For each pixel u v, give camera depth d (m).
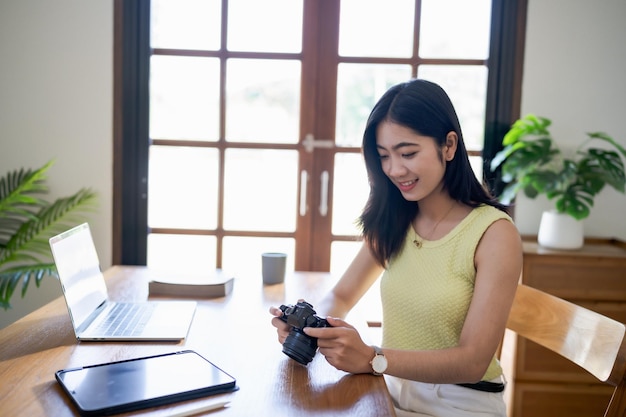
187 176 2.41
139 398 0.89
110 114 2.32
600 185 2.08
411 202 1.34
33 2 2.27
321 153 2.40
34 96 2.31
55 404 0.89
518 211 2.34
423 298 1.24
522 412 2.09
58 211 2.27
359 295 1.50
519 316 1.41
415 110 1.17
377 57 2.35
